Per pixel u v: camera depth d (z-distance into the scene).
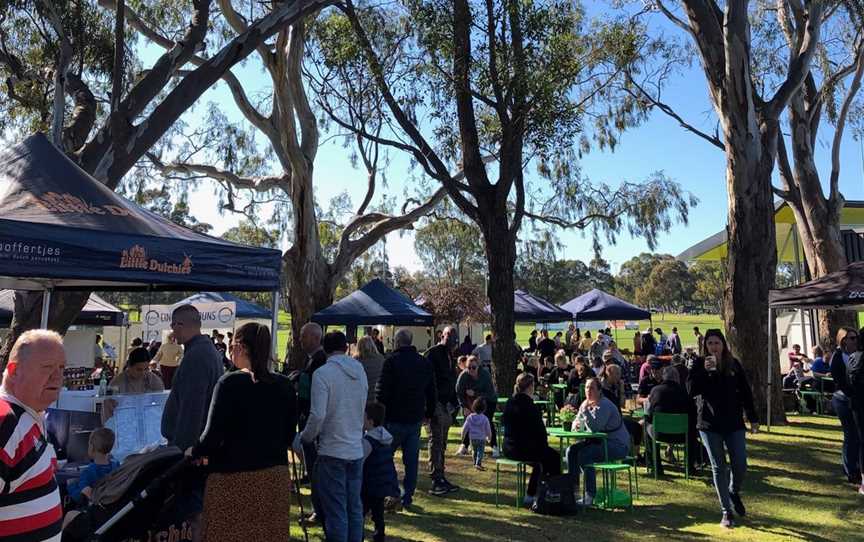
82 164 9.45
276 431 4.00
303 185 20.30
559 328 60.00
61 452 5.65
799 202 19.48
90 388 9.37
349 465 5.03
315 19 18.19
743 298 13.27
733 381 6.51
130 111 10.20
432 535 6.27
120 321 17.30
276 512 3.94
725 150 13.74
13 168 5.36
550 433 7.26
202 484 4.18
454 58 13.69
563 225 24.17
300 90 19.61
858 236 23.30
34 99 13.70
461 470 9.27
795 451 10.41
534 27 12.93
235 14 16.67
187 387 4.62
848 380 7.61
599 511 7.17
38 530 2.32
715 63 13.83
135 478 3.96
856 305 11.48
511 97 13.35
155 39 17.31
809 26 13.79
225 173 23.42
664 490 8.09
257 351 4.04
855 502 7.50
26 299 8.01
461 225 28.67
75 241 4.71
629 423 9.45
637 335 22.95
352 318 15.40
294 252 20.67
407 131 14.41
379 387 6.89
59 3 12.70
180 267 5.39
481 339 35.69
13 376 2.38
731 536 6.26
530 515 7.00
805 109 19.00
